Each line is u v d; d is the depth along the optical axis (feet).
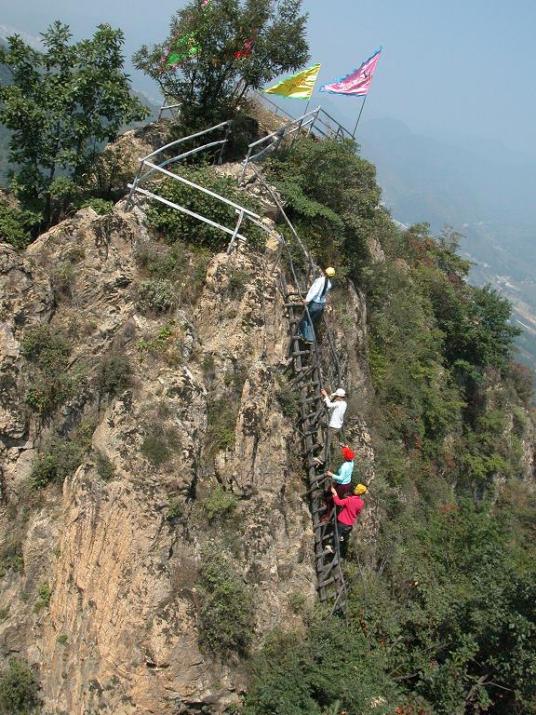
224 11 60.44
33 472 44.14
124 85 56.54
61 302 47.75
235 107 69.21
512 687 46.42
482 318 115.75
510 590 46.78
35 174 56.70
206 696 37.83
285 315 51.21
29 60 55.26
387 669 46.50
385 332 79.61
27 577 42.34
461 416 107.86
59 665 39.73
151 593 38.06
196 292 49.24
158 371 43.60
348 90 68.74
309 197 63.31
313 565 46.70
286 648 41.50
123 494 39.73
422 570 55.31
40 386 44.62
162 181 55.21
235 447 44.24
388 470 67.56
